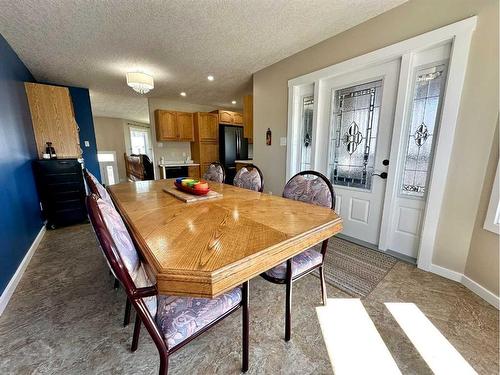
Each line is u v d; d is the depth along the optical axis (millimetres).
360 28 2217
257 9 1963
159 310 897
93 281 1833
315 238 1044
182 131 5578
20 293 1675
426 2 1785
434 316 1420
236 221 1145
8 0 1756
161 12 1981
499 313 1438
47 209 2982
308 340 1248
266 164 3602
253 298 1606
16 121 2465
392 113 2162
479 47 1554
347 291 1670
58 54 2773
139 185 2277
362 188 2500
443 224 1818
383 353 1166
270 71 3270
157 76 3695
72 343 1236
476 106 1591
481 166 1595
